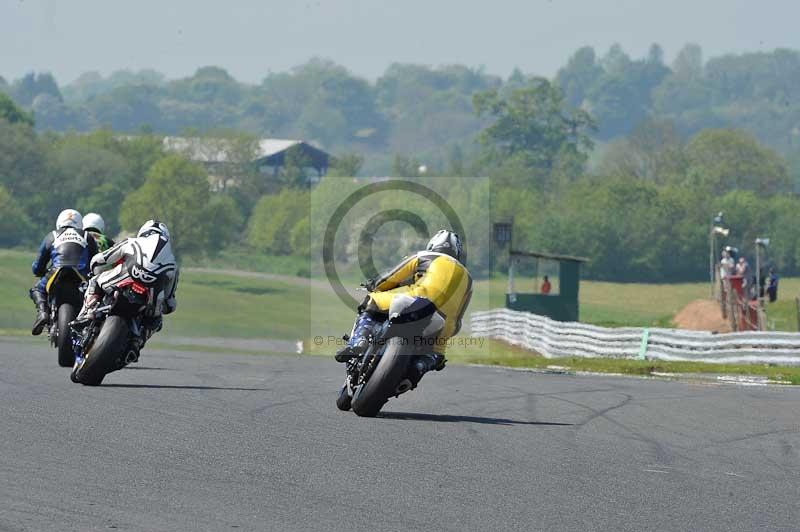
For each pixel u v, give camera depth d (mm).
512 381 53531
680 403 44781
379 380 36250
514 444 32656
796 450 34156
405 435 33219
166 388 42531
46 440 29266
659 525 23844
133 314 42250
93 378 41344
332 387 46250
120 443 29484
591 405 43156
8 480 24578
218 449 29484
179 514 22719
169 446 29484
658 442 34469
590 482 27734
